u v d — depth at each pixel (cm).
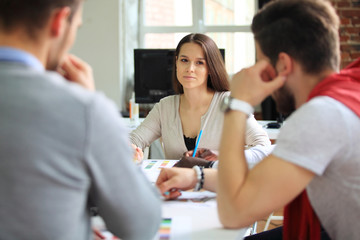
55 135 55
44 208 55
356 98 76
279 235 117
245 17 430
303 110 77
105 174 59
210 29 432
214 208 100
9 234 55
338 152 75
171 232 85
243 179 82
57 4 58
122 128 62
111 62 377
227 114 88
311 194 85
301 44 81
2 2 56
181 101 187
